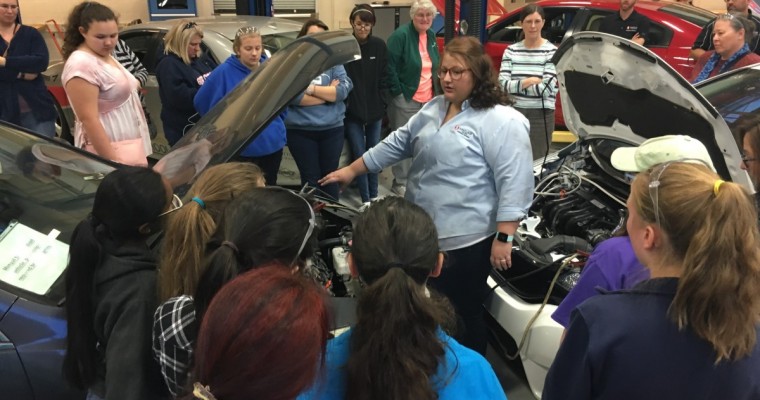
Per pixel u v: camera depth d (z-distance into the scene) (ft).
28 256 6.23
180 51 12.06
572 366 3.83
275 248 3.90
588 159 9.75
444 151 7.22
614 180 9.06
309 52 8.02
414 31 14.76
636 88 7.44
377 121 14.58
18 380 5.51
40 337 5.52
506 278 8.43
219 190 4.89
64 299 5.82
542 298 7.69
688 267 3.31
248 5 19.94
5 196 7.13
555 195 9.36
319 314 2.72
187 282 4.58
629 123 8.20
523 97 13.61
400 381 3.27
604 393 3.67
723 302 3.22
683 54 17.48
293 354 2.54
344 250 7.64
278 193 4.20
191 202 4.78
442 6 21.77
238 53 10.52
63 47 9.89
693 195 3.39
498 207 7.13
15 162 7.91
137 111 10.50
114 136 10.05
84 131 9.94
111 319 4.52
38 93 13.42
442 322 3.61
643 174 3.86
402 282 3.42
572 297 5.44
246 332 2.53
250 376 2.51
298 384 2.59
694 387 3.44
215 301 2.70
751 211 3.30
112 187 4.53
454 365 3.57
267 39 15.37
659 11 18.40
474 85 6.98
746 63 12.34
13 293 5.71
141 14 26.96
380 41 14.03
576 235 8.66
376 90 14.17
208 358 2.60
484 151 7.04
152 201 4.62
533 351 7.43
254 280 2.76
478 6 13.51
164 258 4.67
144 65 15.96
